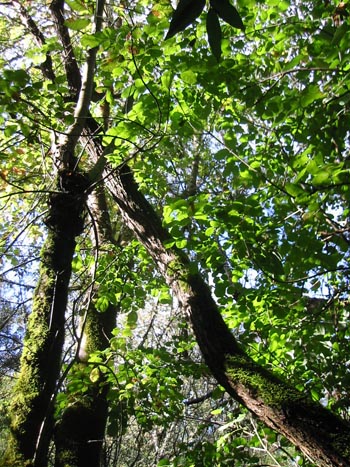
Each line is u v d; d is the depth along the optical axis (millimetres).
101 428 4789
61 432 4699
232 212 3105
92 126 4531
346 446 2709
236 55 3465
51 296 3443
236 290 3643
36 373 3295
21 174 5461
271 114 2941
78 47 4977
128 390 4359
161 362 4504
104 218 5773
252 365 3332
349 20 2490
